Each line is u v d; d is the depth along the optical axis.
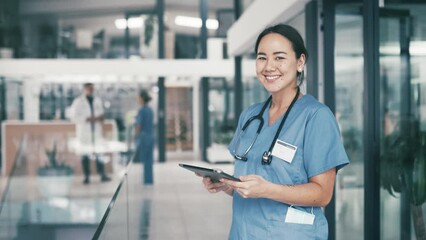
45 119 12.67
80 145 8.47
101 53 13.37
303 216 1.71
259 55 1.77
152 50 13.16
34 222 6.55
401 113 3.04
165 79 12.68
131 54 13.28
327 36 4.30
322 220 1.75
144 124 8.64
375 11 3.10
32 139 8.23
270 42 1.73
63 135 8.48
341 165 1.71
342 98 4.20
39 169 8.12
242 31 7.63
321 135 1.70
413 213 3.00
